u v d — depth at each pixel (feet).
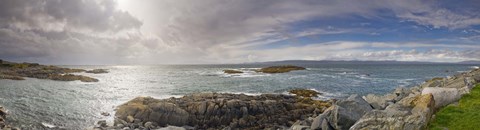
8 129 90.12
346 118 45.19
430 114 41.19
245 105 107.34
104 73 422.82
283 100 126.00
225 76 329.52
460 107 44.39
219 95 131.23
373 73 377.91
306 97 143.84
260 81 253.03
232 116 103.04
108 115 113.91
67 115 114.42
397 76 316.40
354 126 38.24
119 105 129.08
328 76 315.17
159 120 99.86
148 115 100.73
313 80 260.42
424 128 36.73
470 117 40.11
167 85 227.81
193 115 102.27
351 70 474.49
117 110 110.63
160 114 100.53
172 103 107.96
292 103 118.93
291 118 103.65
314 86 208.33
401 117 36.63
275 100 123.65
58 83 240.12
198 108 104.27
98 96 165.07
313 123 50.49
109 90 194.18
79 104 137.90
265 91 182.39
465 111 42.52
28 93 174.09
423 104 42.06
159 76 344.08
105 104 138.10
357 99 51.55
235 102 107.34
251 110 106.63
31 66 408.26
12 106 130.21
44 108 127.34
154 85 228.22
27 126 97.60
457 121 39.50
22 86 211.41
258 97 131.34
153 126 95.04
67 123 102.94
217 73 405.18
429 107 41.60
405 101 45.21
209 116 102.73
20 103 138.62
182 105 106.63
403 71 440.04
